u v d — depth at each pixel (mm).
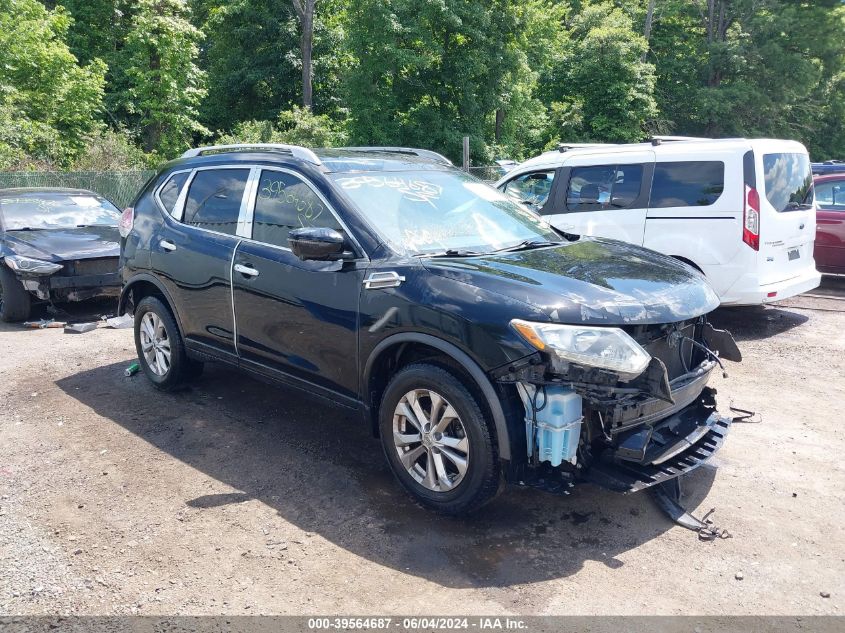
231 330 4695
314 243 3711
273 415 5102
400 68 26125
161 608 2918
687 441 3715
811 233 7723
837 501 3869
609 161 7723
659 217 7344
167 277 5172
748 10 36688
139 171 18141
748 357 6688
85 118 24094
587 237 4777
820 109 38250
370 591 3031
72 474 4152
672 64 37375
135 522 3602
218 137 33562
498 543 3418
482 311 3314
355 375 3930
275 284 4289
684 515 3658
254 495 3895
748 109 35469
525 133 32562
